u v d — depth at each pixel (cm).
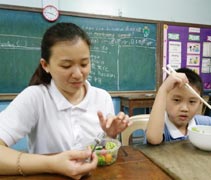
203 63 329
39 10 249
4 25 239
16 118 77
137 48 295
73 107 91
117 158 67
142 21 293
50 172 58
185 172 57
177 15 313
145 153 72
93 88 104
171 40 309
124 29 287
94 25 274
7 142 71
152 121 87
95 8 275
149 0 297
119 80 292
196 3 321
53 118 90
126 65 293
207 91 330
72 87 81
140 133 277
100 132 92
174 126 101
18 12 243
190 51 320
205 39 327
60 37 72
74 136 90
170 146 79
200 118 111
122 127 84
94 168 58
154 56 304
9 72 246
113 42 284
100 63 282
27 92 89
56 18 256
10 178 57
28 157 60
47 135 90
